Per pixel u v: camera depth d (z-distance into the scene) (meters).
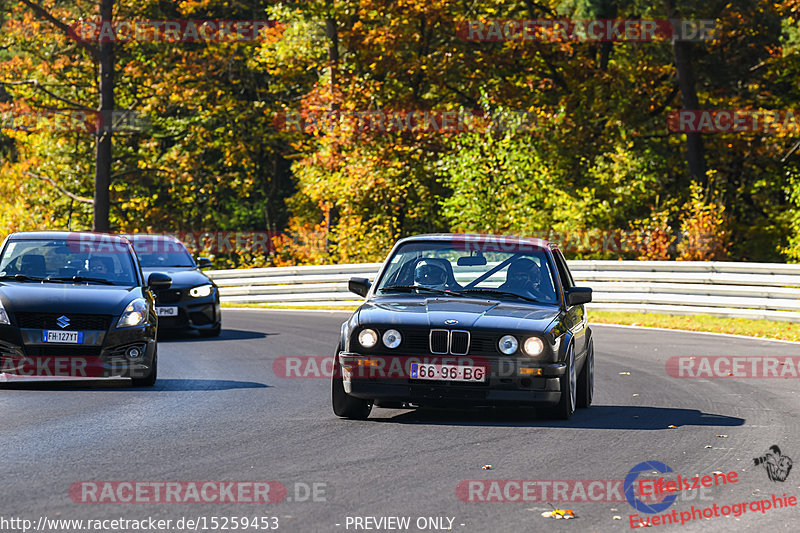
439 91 155.62
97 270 43.84
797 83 136.38
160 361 50.62
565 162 125.75
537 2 149.00
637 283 81.25
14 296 39.72
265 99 181.25
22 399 36.94
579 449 27.67
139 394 38.56
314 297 95.94
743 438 29.62
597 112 138.88
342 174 140.50
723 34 125.38
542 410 33.41
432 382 31.14
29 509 20.44
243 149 177.38
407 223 149.12
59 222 178.25
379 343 31.48
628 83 140.50
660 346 57.81
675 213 120.00
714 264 77.06
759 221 132.62
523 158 119.06
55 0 147.25
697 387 41.53
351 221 133.00
